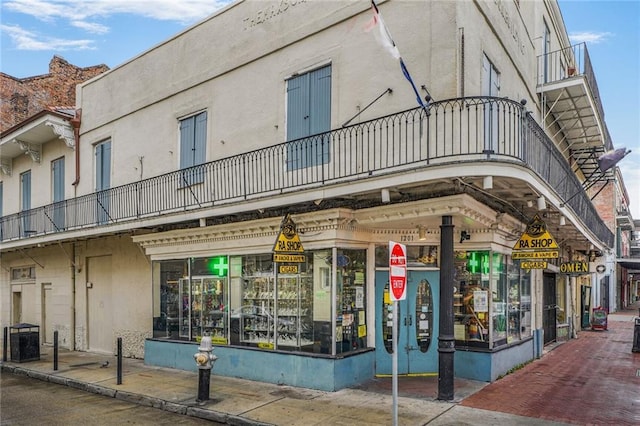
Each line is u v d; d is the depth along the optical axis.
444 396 8.38
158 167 13.78
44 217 17.70
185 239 12.16
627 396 8.94
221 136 12.22
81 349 16.23
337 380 9.16
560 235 14.64
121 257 14.85
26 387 10.98
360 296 10.07
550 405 8.23
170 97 13.66
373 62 9.45
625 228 46.19
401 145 8.80
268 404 8.42
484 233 10.07
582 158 17.95
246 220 10.95
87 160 16.34
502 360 10.51
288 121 10.87
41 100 22.42
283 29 11.05
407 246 10.44
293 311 10.09
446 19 8.60
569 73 17.47
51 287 17.92
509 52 11.09
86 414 8.52
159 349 12.64
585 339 18.95
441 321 8.51
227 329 11.27
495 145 9.38
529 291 13.09
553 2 15.80
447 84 8.48
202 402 8.66
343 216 9.28
